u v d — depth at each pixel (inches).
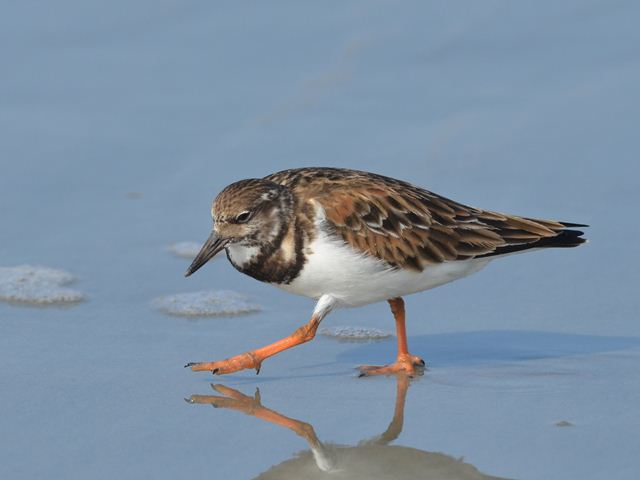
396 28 741.9
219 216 432.1
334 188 436.8
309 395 420.5
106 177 624.4
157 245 561.3
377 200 437.1
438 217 444.8
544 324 482.9
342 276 434.9
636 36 719.7
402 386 427.8
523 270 531.5
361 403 412.5
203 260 433.7
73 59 726.5
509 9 749.9
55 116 677.3
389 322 496.1
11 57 727.1
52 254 549.6
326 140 652.1
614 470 356.2
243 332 478.9
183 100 690.2
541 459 365.1
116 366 441.1
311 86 698.2
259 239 432.5
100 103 689.0
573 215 573.6
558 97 677.3
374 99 687.1
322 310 442.6
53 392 416.5
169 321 487.8
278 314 498.0
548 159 626.2
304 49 730.2
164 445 377.7
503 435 382.9
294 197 433.7
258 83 703.7
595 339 466.9
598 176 609.6
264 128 664.4
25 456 368.2
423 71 708.0
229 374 439.2
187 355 454.0
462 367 446.3
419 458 369.1
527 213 577.3
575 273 525.3
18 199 602.5
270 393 421.7
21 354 449.7
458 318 494.3
